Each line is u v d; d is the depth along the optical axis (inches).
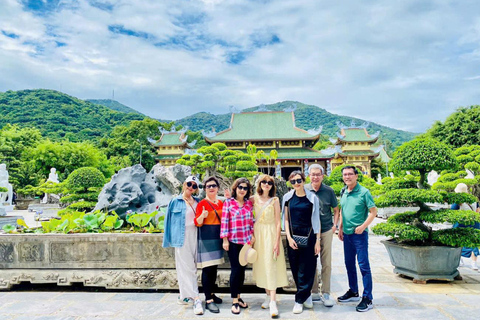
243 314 170.1
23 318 167.8
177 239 180.2
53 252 216.5
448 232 220.5
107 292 211.2
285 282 175.8
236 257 172.2
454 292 203.3
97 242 215.3
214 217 182.4
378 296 198.1
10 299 197.6
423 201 226.5
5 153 1576.0
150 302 190.4
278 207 178.2
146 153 2188.7
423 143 241.8
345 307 180.1
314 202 174.9
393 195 230.7
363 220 184.7
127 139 2236.7
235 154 816.3
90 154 1700.3
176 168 332.5
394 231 222.1
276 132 1759.4
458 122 1168.8
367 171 1744.6
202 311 170.2
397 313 169.6
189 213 185.2
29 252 217.8
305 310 175.2
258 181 181.8
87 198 502.6
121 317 167.9
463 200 223.5
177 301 191.3
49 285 227.6
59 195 1172.5
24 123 3024.1
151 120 2347.4
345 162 1771.7
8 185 776.3
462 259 278.5
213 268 183.2
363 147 1770.4
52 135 2800.2
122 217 309.9
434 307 177.8
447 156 232.1
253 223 178.9
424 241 232.2
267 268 170.9
